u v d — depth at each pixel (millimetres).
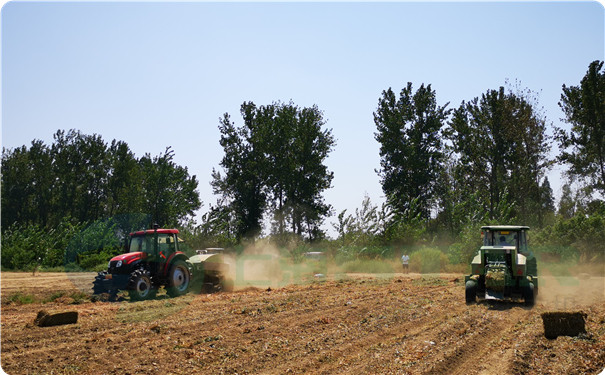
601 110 43781
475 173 55219
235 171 62188
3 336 10344
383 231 41688
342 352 8633
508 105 51594
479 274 14805
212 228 44906
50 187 78000
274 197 62969
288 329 10695
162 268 17453
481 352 8539
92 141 79250
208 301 15805
